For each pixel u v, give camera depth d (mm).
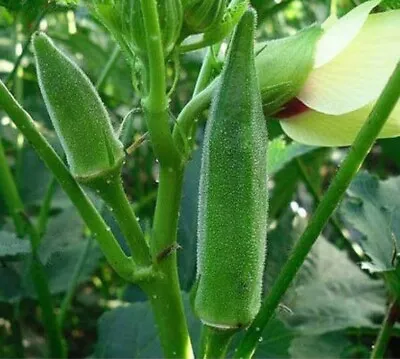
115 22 242
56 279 491
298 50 253
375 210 383
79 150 252
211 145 244
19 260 460
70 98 247
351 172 252
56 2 300
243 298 250
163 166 255
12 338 523
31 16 396
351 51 256
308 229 259
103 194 258
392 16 257
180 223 446
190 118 256
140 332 399
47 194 499
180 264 441
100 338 401
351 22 252
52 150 256
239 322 252
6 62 570
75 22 625
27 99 624
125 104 608
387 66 253
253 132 243
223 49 328
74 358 578
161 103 244
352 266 475
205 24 243
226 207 244
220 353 262
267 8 507
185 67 546
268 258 459
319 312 449
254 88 243
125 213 260
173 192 258
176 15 237
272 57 256
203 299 253
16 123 253
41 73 248
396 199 389
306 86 257
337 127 265
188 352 275
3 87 248
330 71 255
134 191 664
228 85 241
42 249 497
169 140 250
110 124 256
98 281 623
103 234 261
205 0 239
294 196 613
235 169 243
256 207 247
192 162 454
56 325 444
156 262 262
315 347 444
